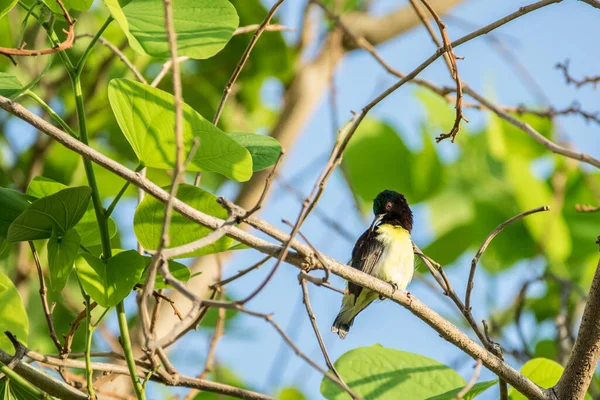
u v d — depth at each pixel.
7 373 6.94
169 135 6.77
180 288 5.46
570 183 13.97
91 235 7.62
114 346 11.11
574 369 7.70
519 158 13.27
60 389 7.28
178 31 7.17
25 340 8.12
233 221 6.34
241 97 14.65
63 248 6.82
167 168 7.02
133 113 6.72
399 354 8.62
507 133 14.10
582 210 10.38
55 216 6.80
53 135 6.43
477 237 14.18
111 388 10.25
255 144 7.73
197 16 7.32
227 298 12.84
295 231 6.08
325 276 6.46
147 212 7.32
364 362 8.50
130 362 6.96
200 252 7.45
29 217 6.71
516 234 14.06
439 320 7.36
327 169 7.13
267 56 14.18
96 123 13.05
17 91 6.80
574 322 13.10
